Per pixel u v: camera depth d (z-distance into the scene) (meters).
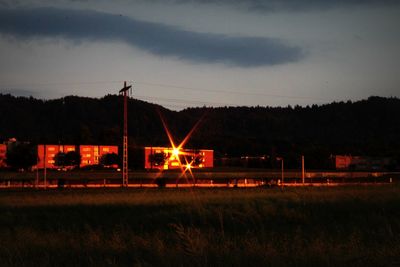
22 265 13.94
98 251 16.31
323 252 14.20
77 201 43.28
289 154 163.38
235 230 23.38
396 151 174.50
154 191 59.53
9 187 69.88
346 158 155.62
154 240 17.38
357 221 24.98
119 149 171.00
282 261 13.65
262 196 45.31
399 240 16.44
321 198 40.62
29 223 27.88
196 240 16.00
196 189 64.81
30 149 150.38
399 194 43.50
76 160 152.12
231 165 172.75
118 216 31.67
